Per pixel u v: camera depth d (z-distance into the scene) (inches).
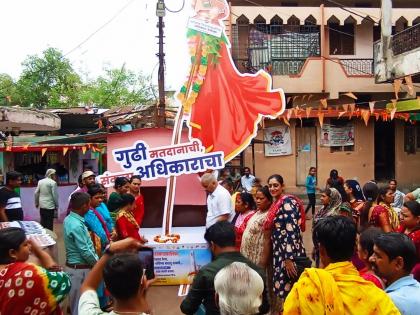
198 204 330.6
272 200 211.9
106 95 1266.0
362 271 136.0
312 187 543.2
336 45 732.7
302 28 716.7
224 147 309.3
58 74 1195.3
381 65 590.9
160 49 432.8
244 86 310.7
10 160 550.6
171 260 280.2
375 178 714.2
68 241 197.8
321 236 97.2
